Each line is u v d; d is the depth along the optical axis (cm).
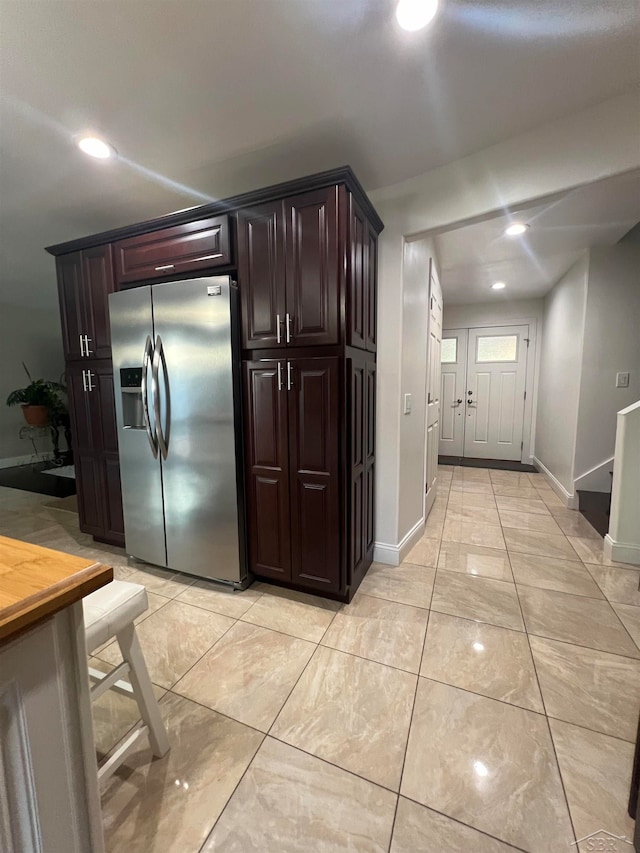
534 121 164
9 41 121
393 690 138
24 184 209
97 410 254
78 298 248
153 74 135
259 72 135
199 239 196
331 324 173
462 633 170
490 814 98
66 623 64
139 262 214
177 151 181
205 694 138
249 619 181
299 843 93
